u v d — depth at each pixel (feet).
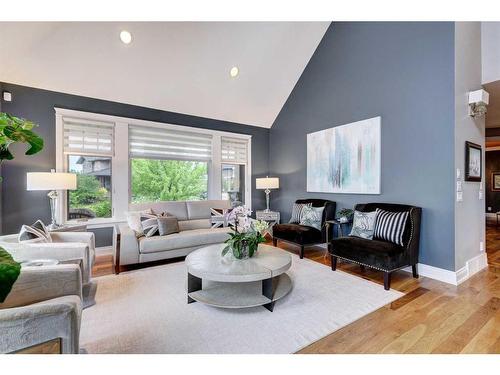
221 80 14.34
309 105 15.74
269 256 8.34
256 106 17.13
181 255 11.50
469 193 10.07
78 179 12.63
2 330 3.38
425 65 9.93
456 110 9.20
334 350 5.45
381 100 11.61
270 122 18.97
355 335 5.98
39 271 4.79
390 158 11.23
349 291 8.43
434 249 9.66
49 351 3.64
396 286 8.87
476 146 10.34
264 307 7.35
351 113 13.06
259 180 17.25
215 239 12.35
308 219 13.56
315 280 9.40
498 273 10.16
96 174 13.05
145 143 14.44
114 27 10.26
